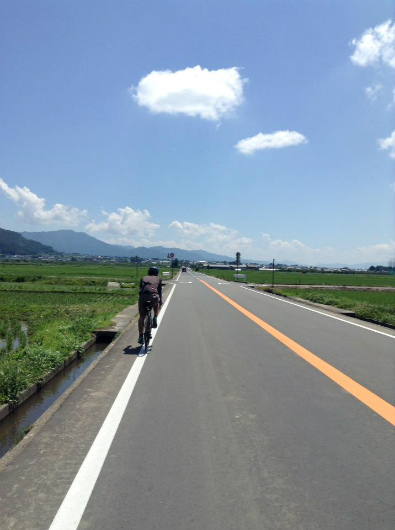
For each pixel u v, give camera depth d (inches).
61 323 523.5
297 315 638.5
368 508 126.4
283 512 124.4
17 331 560.7
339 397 235.0
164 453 163.8
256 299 943.0
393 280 3422.7
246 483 140.9
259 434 182.2
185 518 121.7
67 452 165.8
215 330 479.8
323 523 119.1
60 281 2014.0
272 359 331.3
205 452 164.6
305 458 159.3
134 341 414.0
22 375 284.7
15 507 127.8
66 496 133.6
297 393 242.4
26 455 163.3
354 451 165.5
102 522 120.2
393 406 220.1
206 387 254.5
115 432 185.3
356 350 369.1
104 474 147.6
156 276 393.4
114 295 1253.7
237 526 117.8
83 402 227.9
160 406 220.2
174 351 362.9
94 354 426.0
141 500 131.2
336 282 2667.3
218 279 2390.5
